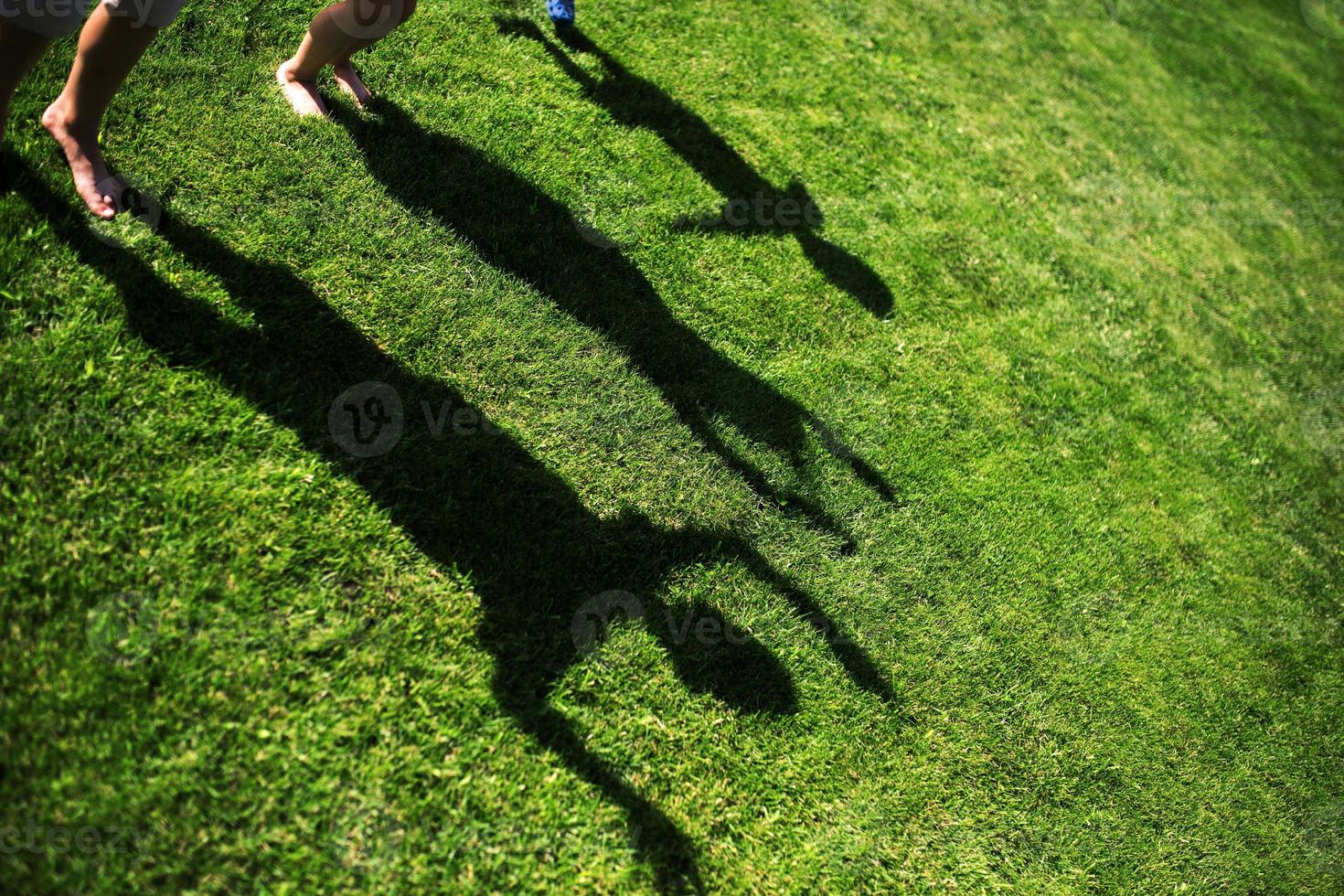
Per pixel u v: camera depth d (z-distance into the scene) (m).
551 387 2.92
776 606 2.80
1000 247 4.79
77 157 2.48
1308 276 6.58
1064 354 4.41
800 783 2.49
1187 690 3.33
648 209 3.71
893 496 3.32
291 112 3.09
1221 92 8.60
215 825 1.85
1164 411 4.49
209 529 2.18
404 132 3.31
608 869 2.12
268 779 1.94
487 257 3.14
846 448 3.37
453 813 2.06
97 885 1.69
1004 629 3.13
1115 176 6.19
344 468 2.42
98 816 1.76
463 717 2.19
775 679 2.64
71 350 2.26
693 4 4.96
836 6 5.82
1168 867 2.86
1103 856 2.78
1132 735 3.10
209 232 2.67
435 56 3.69
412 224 3.06
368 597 2.27
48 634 1.91
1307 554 4.28
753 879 2.27
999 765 2.80
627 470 2.86
